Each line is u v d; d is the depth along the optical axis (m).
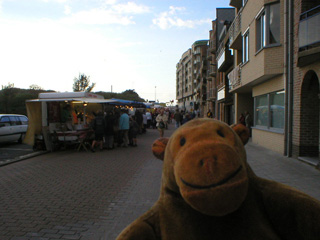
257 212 1.26
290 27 9.34
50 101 12.18
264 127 12.77
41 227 4.20
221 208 1.04
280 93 10.59
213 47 36.66
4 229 4.14
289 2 9.37
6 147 14.21
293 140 9.38
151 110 34.28
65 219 4.50
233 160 1.06
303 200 1.21
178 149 1.25
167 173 1.31
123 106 20.30
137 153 11.52
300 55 7.62
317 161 8.01
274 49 10.27
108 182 6.79
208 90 44.28
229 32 19.94
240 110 19.52
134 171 7.99
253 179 1.36
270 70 10.37
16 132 15.07
